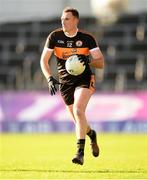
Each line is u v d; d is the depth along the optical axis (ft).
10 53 266.16
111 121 205.46
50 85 90.43
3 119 211.61
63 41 90.63
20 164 102.99
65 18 88.33
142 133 202.69
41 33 271.49
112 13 270.87
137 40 262.67
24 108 210.18
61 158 117.70
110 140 174.29
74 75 89.81
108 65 252.83
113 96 206.28
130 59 255.70
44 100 209.26
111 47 262.26
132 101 205.05
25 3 276.82
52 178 79.46
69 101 92.38
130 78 248.32
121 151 137.28
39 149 144.56
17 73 256.93
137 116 204.23
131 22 268.21
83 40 90.48
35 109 209.87
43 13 276.62
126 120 204.54
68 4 273.75
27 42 269.44
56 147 150.61
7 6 276.82
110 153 131.23
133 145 156.35
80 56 90.48
